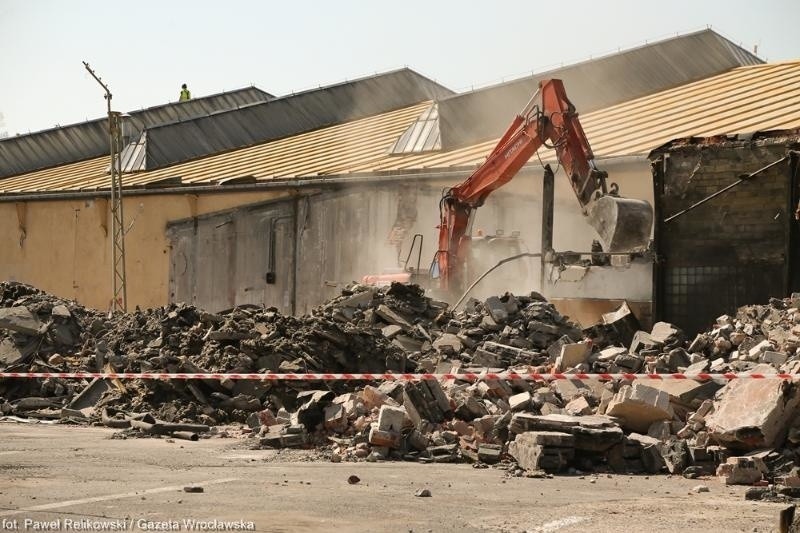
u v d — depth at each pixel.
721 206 28.30
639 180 38.66
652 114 48.84
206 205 53.78
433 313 26.22
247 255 51.97
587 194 29.39
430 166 46.47
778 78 50.06
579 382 18.30
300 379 19.80
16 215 62.22
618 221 28.06
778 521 10.24
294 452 15.71
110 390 21.52
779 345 21.14
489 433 15.82
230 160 61.22
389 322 24.86
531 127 30.59
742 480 13.31
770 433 14.22
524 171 40.09
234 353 21.14
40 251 61.00
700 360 20.52
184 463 14.06
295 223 50.03
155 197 55.91
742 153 28.12
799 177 27.41
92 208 58.56
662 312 28.69
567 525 9.81
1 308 26.05
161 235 55.56
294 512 10.14
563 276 30.08
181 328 23.75
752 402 14.60
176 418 19.42
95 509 10.09
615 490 12.56
